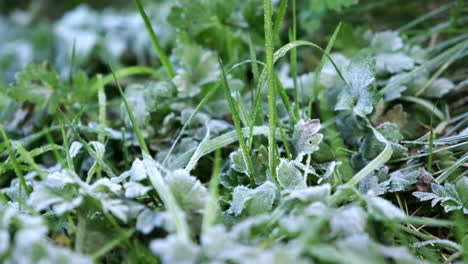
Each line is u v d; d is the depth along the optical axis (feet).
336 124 2.33
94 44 3.36
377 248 1.86
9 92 2.38
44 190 1.95
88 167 2.31
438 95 2.40
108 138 2.27
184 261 1.79
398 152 2.20
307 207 1.91
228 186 2.15
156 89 2.37
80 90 2.47
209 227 1.88
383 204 1.93
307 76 2.43
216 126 2.34
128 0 4.39
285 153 2.24
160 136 2.40
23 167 2.17
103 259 2.00
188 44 2.45
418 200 2.19
